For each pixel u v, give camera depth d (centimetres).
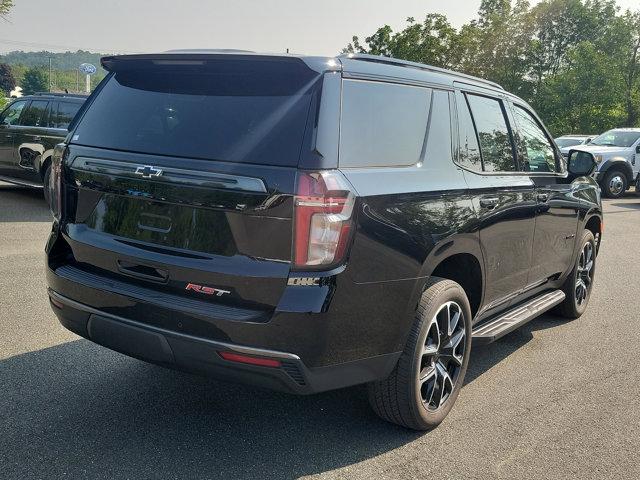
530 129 465
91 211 317
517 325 420
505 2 4803
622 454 324
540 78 5050
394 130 312
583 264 575
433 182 324
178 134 291
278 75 283
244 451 307
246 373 268
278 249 260
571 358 468
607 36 4269
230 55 282
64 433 312
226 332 263
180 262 278
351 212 267
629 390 409
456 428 345
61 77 18238
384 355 298
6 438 303
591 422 359
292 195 256
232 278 266
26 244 731
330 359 273
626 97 4131
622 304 631
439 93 354
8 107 1104
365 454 311
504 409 373
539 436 340
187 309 270
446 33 4416
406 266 296
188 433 320
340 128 277
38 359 400
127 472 281
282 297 260
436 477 293
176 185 279
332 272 263
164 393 364
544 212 452
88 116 333
